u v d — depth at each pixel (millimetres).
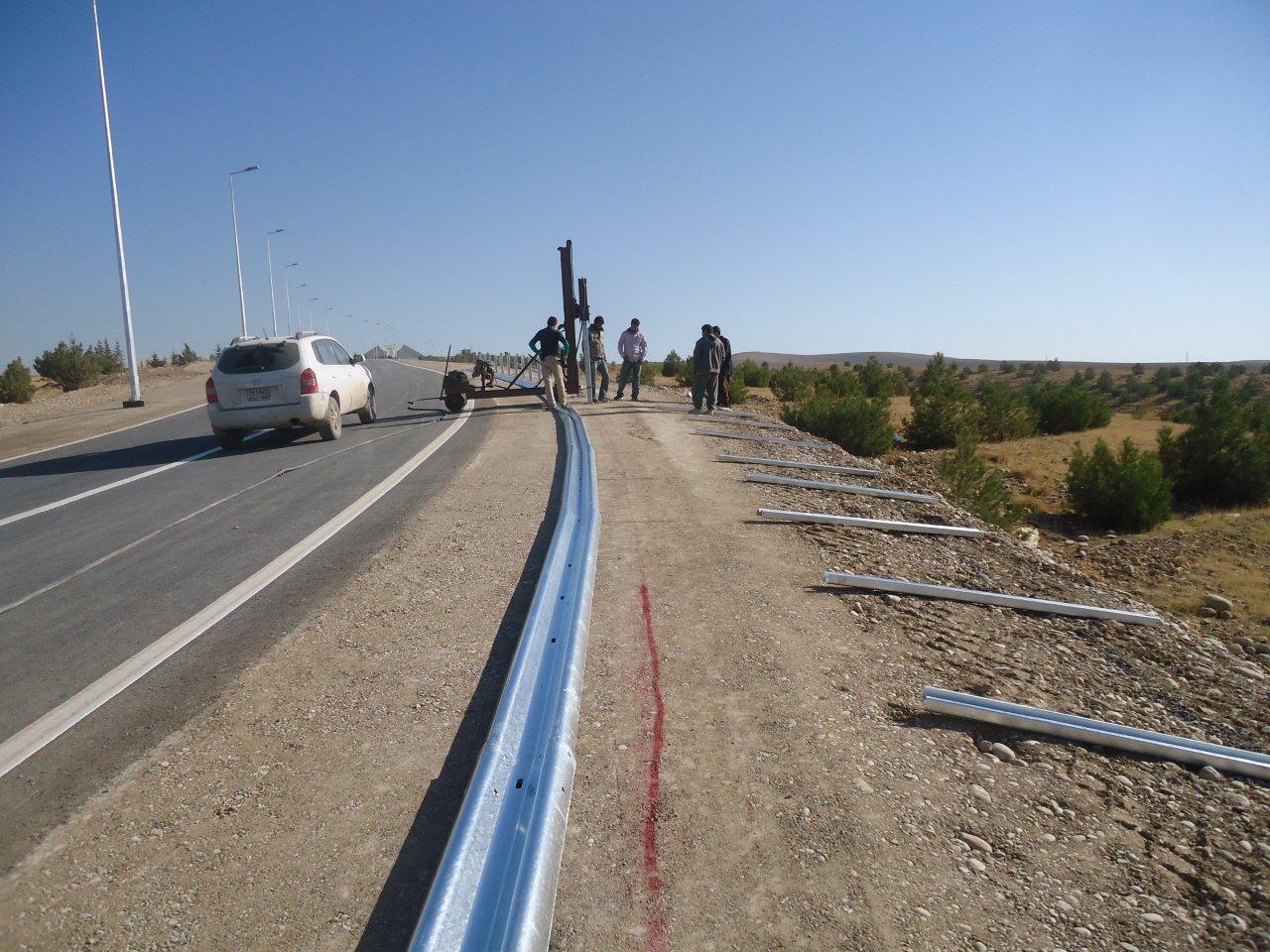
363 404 15414
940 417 22281
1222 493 16438
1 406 27172
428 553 6105
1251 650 7656
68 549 6781
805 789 3090
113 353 66062
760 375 40594
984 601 5629
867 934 2369
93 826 2844
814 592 5391
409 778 3117
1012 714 3748
